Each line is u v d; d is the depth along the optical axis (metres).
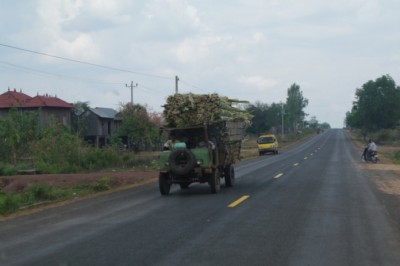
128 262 7.41
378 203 14.00
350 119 121.25
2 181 23.52
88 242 8.95
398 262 7.40
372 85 106.50
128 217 11.87
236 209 12.80
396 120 106.19
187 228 10.15
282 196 15.62
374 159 36.84
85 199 16.64
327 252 8.01
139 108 69.56
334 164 34.25
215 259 7.53
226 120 18.48
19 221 12.01
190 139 17.83
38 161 30.59
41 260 7.68
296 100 167.38
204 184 20.72
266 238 9.09
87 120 69.56
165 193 17.06
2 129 31.59
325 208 12.94
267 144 56.47
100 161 33.38
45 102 61.50
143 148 64.88
